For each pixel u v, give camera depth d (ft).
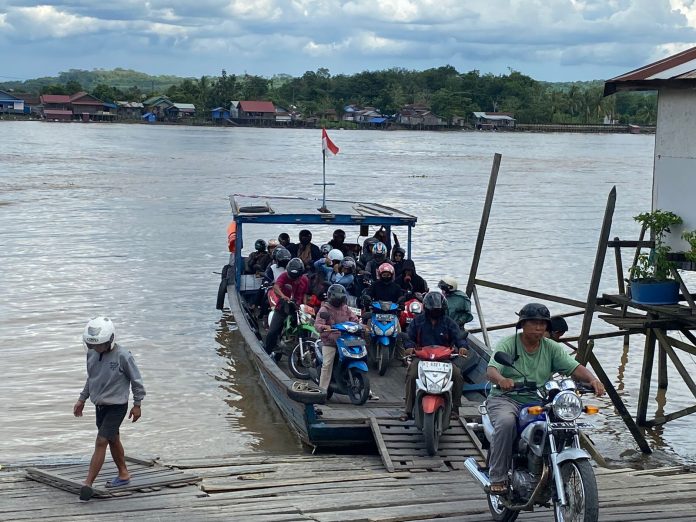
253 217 59.72
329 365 41.29
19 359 55.42
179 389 51.03
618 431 46.98
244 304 58.80
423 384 35.19
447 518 27.20
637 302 43.80
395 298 47.16
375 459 35.55
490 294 79.77
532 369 24.72
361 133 586.45
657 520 26.40
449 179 212.23
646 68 48.11
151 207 139.23
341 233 63.36
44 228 113.29
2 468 33.50
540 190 189.26
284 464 34.14
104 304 71.97
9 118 626.64
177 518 26.78
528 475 24.02
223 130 582.35
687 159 44.86
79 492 29.60
